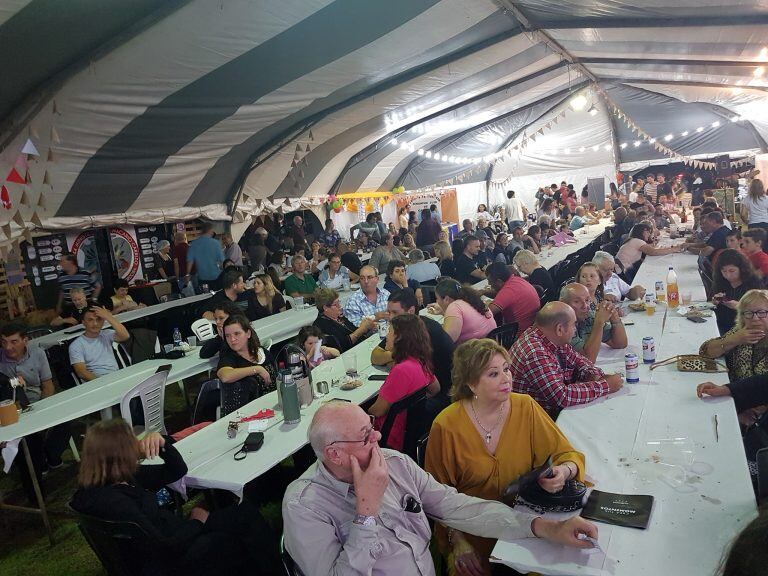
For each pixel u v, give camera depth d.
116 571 2.33
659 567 1.61
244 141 8.16
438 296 4.38
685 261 7.07
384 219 15.36
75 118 5.53
